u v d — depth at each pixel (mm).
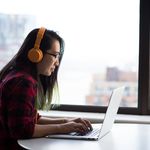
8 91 1624
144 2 2623
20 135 1582
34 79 1703
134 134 1813
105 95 2730
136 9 2648
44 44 1763
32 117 1628
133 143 1587
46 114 2613
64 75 2764
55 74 1928
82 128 1736
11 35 2830
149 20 2629
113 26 2684
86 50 2730
